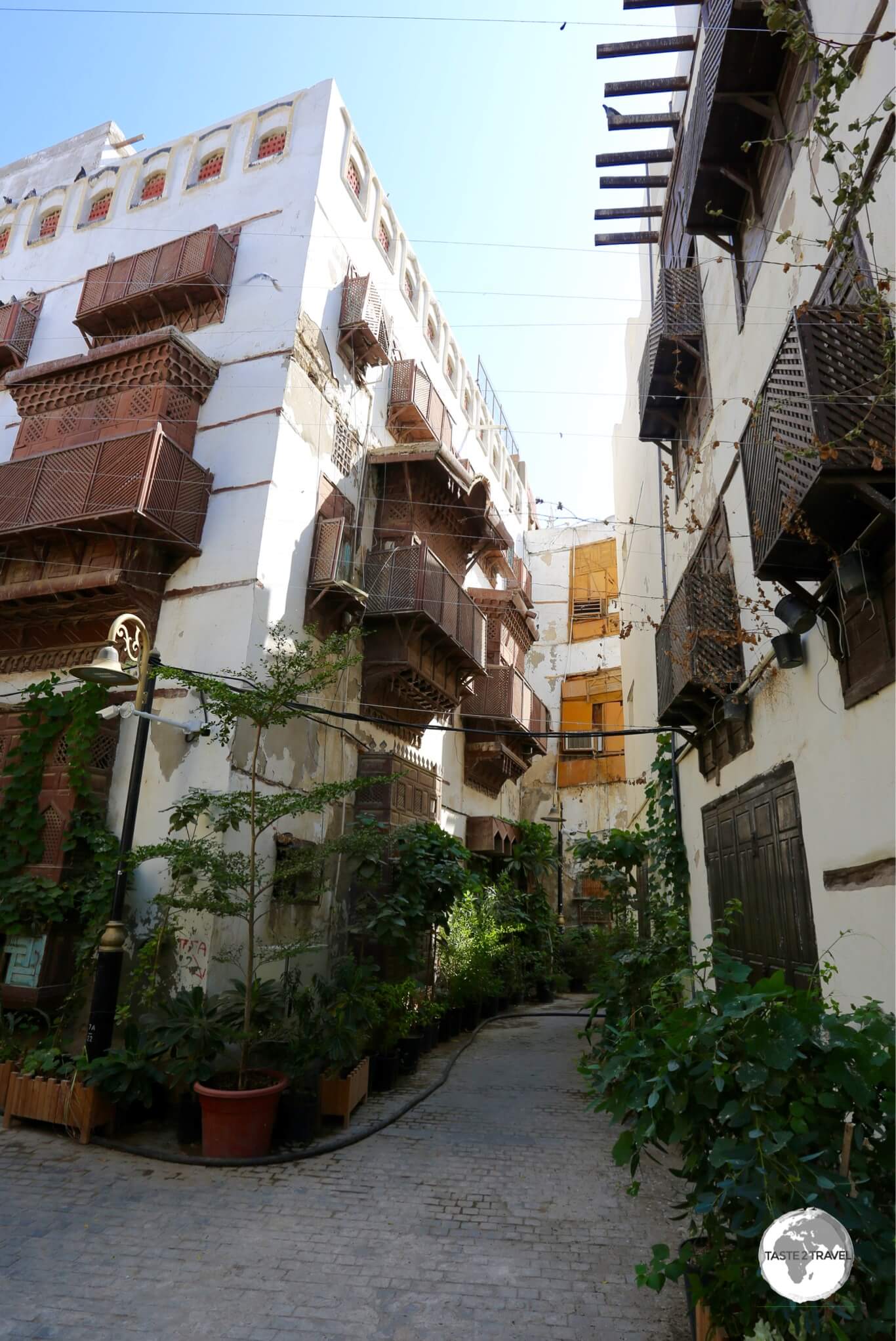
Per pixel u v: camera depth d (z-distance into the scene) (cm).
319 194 1188
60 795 863
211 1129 617
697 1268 309
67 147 1669
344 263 1263
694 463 934
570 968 2034
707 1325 317
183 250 1173
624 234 1120
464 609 1380
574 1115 791
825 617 491
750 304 691
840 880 478
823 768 509
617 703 2367
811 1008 294
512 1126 747
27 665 1052
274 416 1034
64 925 826
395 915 967
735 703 685
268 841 923
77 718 882
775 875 612
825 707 506
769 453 464
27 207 1553
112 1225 484
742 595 693
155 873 855
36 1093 664
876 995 426
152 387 1030
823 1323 244
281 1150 637
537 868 1828
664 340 932
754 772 673
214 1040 660
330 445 1175
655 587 1287
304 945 748
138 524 927
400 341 1494
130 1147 621
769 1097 287
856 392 388
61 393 1125
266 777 939
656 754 1224
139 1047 696
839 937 472
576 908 2231
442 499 1449
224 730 748
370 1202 538
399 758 1219
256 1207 521
